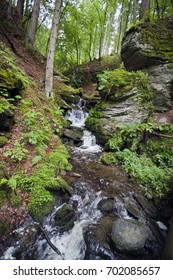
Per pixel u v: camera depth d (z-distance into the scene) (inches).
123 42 455.8
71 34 792.3
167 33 396.8
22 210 162.4
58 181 189.2
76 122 401.4
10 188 170.2
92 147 324.5
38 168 199.2
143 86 350.6
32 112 256.2
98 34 984.3
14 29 539.2
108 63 872.9
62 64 932.6
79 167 248.1
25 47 481.1
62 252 150.1
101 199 193.9
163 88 372.5
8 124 218.2
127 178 239.0
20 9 665.0
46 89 353.7
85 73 790.5
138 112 328.5
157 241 160.9
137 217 178.9
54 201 176.1
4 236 146.7
